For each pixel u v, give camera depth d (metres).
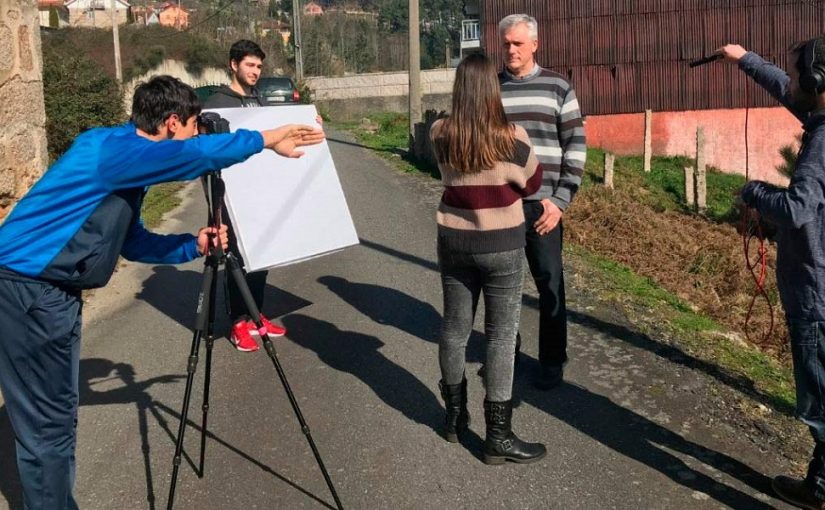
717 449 4.02
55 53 13.04
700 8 22.30
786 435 4.19
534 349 5.38
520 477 3.77
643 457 3.94
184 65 41.62
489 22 23.00
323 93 45.41
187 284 7.00
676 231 11.70
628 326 5.80
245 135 3.09
